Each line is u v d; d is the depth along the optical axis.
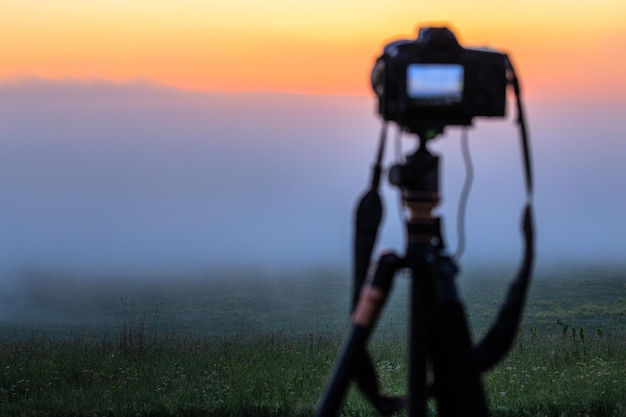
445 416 3.07
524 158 3.04
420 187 3.12
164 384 8.91
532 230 3.04
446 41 2.99
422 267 3.07
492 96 3.03
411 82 2.99
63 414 7.95
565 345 10.62
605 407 7.15
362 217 3.08
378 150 3.11
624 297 50.28
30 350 12.10
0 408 8.23
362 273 3.07
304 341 12.27
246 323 42.97
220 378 9.17
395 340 12.37
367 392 3.13
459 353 2.89
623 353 9.95
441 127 3.06
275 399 7.97
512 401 7.45
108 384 9.34
